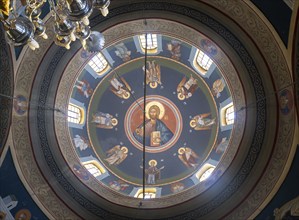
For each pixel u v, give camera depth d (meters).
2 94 13.45
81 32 9.70
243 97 14.62
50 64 14.95
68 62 15.38
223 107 18.89
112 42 16.27
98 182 16.50
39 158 14.97
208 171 17.98
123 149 20.22
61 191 15.13
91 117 19.72
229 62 14.73
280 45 12.85
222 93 18.53
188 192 15.88
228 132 17.95
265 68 13.78
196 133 19.92
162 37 17.47
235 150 14.92
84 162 18.02
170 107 20.45
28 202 14.49
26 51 14.05
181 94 20.23
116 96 20.23
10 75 13.90
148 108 20.67
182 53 18.77
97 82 19.47
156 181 19.25
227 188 14.74
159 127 20.67
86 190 15.46
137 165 20.00
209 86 19.30
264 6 12.77
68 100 16.28
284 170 13.37
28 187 14.54
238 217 14.17
